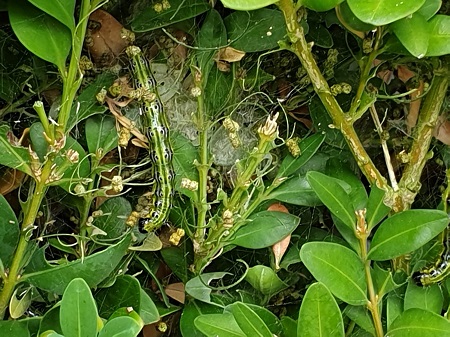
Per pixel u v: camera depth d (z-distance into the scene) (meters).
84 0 0.09
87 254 0.11
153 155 0.11
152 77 0.11
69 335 0.08
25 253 0.10
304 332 0.09
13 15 0.09
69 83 0.09
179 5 0.11
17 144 0.10
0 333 0.09
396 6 0.08
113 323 0.08
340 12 0.10
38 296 0.10
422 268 0.11
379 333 0.11
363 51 0.11
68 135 0.11
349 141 0.11
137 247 0.11
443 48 0.10
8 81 0.11
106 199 0.11
